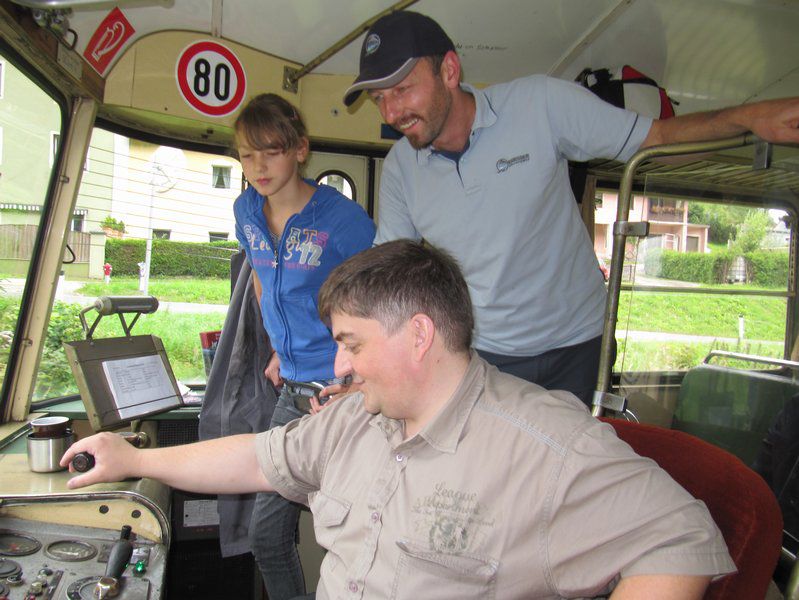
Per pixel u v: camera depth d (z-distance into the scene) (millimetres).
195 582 2699
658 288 1986
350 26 2678
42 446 1930
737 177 1653
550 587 1047
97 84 2418
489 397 1166
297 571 2348
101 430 2365
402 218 2158
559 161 1889
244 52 2783
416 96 1740
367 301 1128
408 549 1119
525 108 1842
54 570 1622
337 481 1322
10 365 2473
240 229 2369
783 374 1873
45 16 1894
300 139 2178
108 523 1806
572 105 1789
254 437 1561
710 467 1144
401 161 2117
